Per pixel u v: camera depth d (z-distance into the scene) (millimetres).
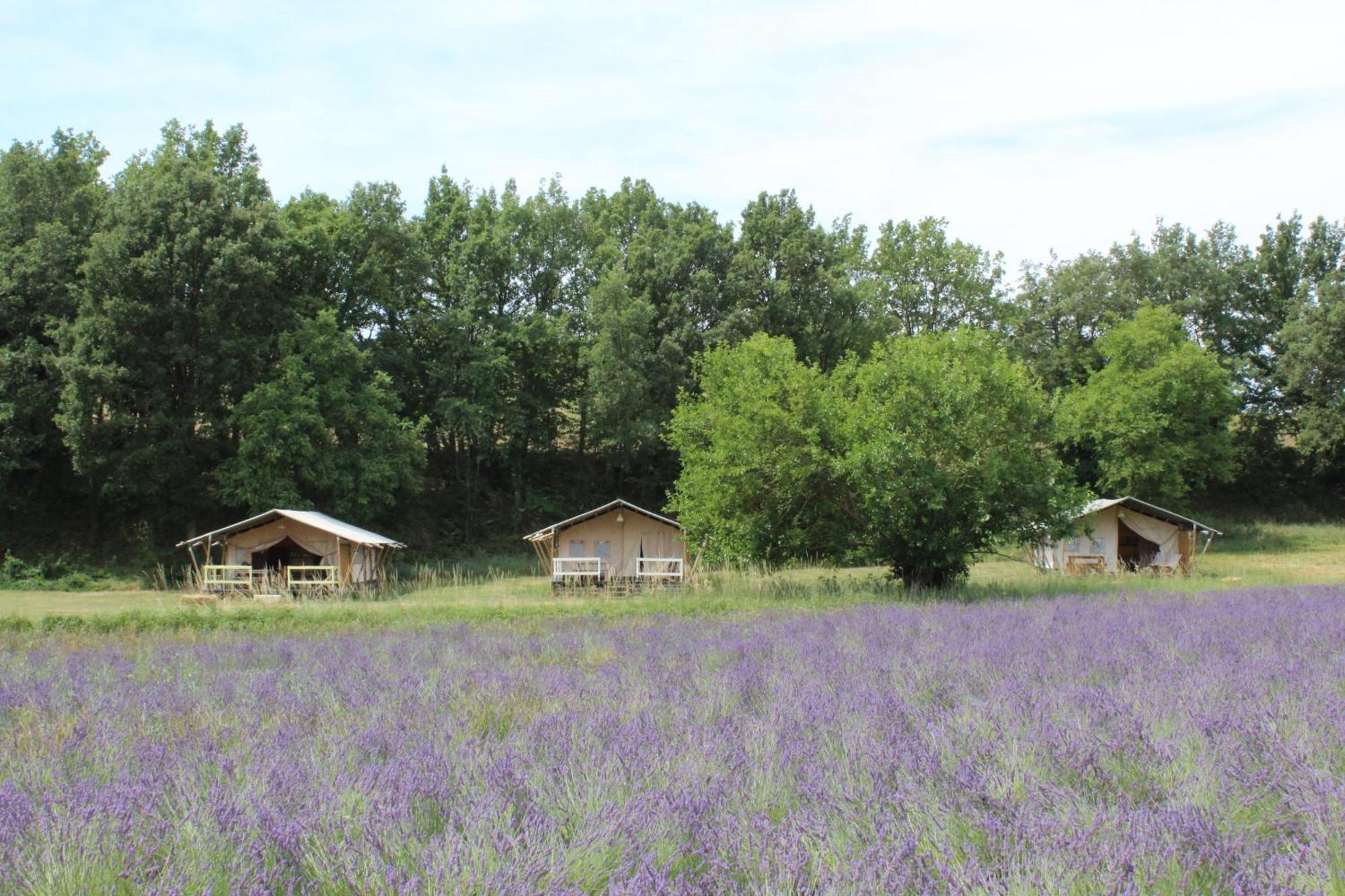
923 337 31250
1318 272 71750
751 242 59906
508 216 59750
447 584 39562
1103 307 68000
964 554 29469
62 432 43281
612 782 5969
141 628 23156
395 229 52938
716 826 5098
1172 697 8359
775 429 29844
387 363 51906
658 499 60969
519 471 59875
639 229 66250
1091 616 18703
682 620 21828
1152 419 56500
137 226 41312
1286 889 4137
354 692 10859
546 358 57688
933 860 4594
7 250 43750
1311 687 8969
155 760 7406
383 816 5281
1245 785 5672
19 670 14453
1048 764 6258
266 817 5340
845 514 31234
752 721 7938
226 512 45781
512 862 4469
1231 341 71375
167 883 4500
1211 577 38031
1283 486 67938
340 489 43594
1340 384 61719
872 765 6219
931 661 11828
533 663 13945
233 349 41094
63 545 43500
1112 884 4121
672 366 54031
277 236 45469
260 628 22797
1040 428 30375
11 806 5762
